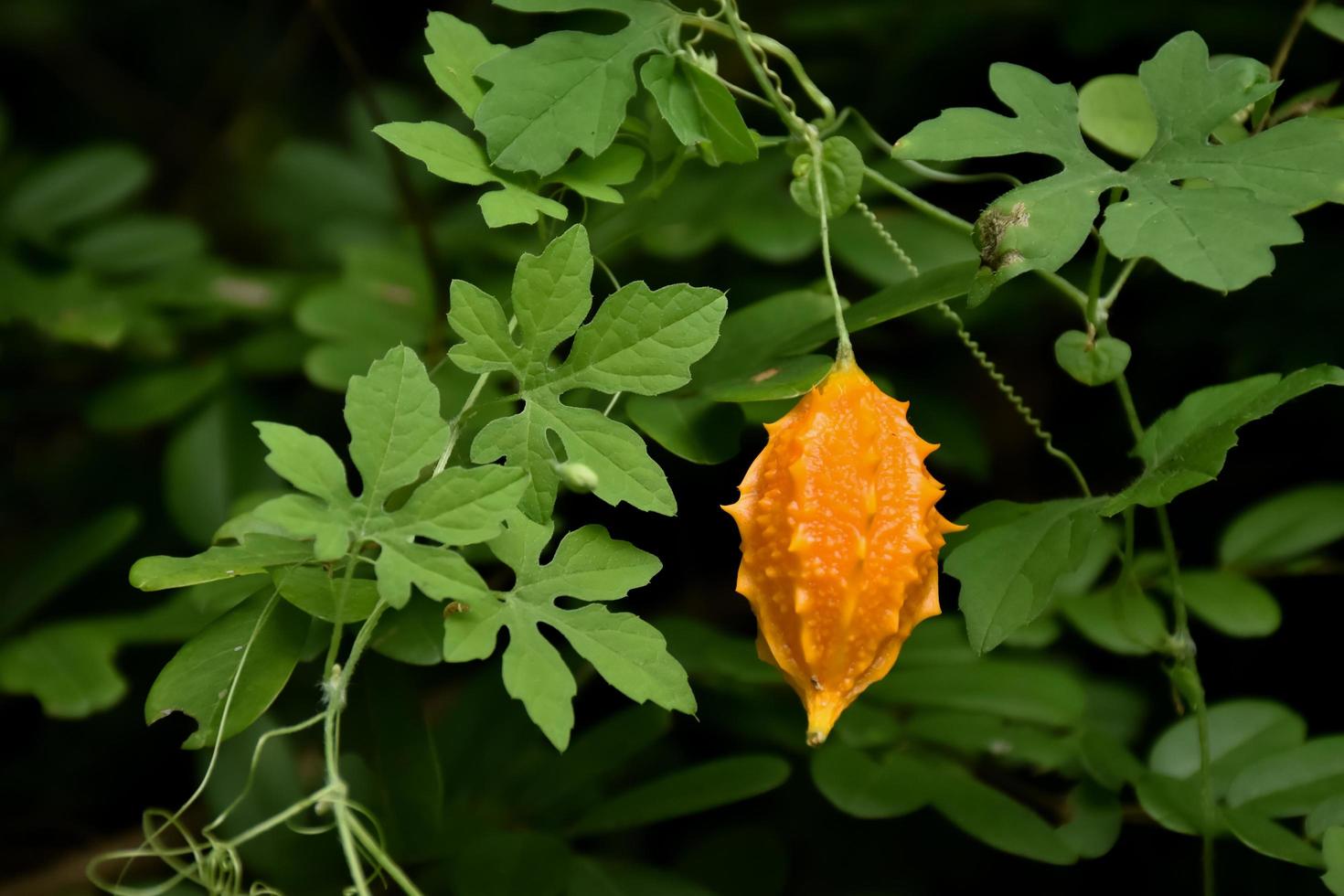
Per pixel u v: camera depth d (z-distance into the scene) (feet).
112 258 2.60
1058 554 1.97
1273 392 1.97
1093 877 2.33
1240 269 1.86
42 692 2.16
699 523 2.53
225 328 2.62
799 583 1.89
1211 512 2.48
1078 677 2.29
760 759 2.11
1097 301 2.02
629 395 2.06
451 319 1.93
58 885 2.39
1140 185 1.92
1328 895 2.22
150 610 2.24
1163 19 2.45
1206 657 2.40
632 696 1.90
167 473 2.34
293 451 1.88
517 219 1.95
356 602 1.96
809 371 2.00
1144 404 2.57
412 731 2.07
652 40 2.01
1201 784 2.07
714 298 1.94
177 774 2.62
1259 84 1.94
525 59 1.98
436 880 2.13
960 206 2.58
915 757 2.13
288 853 2.14
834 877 2.34
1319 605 2.39
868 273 2.27
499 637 2.24
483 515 1.90
